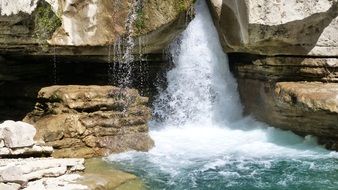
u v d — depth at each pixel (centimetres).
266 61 1823
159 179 1394
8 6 1508
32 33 1622
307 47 1752
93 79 1877
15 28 1586
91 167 1441
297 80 1800
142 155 1587
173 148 1675
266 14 1714
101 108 1625
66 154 1520
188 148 1680
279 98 1739
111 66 1862
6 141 1407
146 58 1880
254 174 1438
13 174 1225
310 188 1336
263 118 1902
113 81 1864
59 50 1703
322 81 1753
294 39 1745
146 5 1739
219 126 1948
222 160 1559
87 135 1575
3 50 1688
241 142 1753
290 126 1772
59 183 1250
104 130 1603
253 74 1925
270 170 1466
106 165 1471
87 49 1728
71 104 1595
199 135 1833
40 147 1443
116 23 1728
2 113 1741
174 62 1953
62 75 1869
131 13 1736
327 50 1738
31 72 1850
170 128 1916
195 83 1973
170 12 1741
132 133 1645
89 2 1697
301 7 1705
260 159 1568
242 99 2011
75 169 1368
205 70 1981
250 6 1720
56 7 1655
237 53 2006
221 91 1998
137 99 1688
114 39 1731
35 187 1216
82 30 1700
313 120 1670
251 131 1875
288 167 1490
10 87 1794
